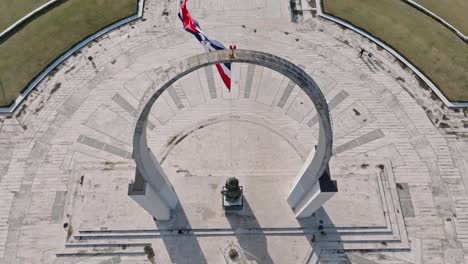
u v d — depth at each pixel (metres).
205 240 25.47
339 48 34.84
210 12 36.84
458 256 25.62
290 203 26.22
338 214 26.36
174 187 27.08
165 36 35.34
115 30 35.69
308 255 25.11
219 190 27.00
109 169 28.38
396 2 37.50
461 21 36.47
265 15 36.72
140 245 25.44
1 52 34.12
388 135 30.27
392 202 27.16
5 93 31.92
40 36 35.09
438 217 26.88
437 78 32.97
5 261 25.27
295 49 34.72
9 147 29.55
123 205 26.64
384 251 25.56
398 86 32.69
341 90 32.47
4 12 36.56
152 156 21.66
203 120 30.58
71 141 29.83
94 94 32.16
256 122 30.48
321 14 36.75
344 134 30.31
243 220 25.98
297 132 30.06
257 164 28.44
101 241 25.55
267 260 24.84
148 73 33.25
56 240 25.75
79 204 26.77
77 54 34.22
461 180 28.39
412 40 35.19
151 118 30.66
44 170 28.53
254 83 32.56
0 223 26.50
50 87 32.44
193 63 18.08
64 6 36.84
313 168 21.05
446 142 30.00
